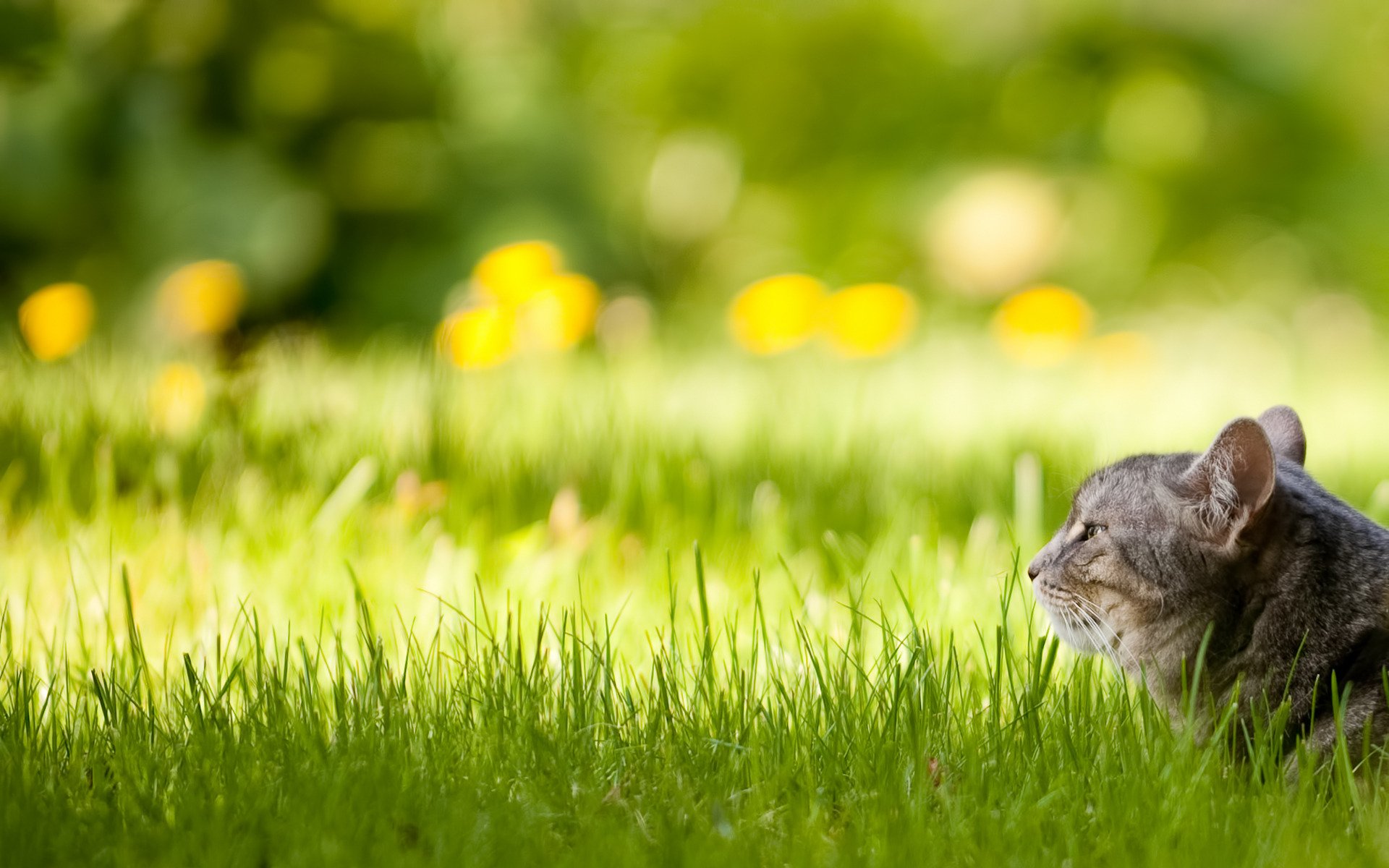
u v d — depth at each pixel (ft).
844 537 28.50
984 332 64.90
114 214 57.67
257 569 25.59
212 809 15.76
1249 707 19.02
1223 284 70.54
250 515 27.50
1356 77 77.41
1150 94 72.43
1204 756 17.01
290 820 15.46
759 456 33.27
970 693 19.83
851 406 41.60
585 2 77.71
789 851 15.17
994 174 70.28
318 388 38.19
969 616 23.44
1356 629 18.76
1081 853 15.39
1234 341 64.34
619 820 16.03
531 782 16.83
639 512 29.84
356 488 28.02
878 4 75.31
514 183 64.34
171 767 17.35
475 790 16.43
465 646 20.48
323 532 26.76
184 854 14.76
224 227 57.00
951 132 72.79
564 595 24.66
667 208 74.28
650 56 75.61
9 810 15.21
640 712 19.10
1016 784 17.20
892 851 15.06
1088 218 70.23
